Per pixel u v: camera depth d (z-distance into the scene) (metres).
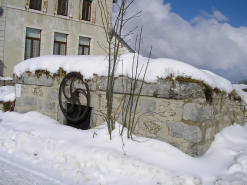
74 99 4.82
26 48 15.33
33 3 15.35
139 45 3.93
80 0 16.88
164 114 3.72
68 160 3.74
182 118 3.56
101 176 3.27
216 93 4.02
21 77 6.14
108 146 3.75
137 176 3.21
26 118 5.55
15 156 4.18
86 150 3.69
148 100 3.89
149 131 3.88
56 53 16.44
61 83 5.09
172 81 3.61
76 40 16.89
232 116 5.18
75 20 16.75
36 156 4.06
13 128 5.14
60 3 16.34
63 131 4.57
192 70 3.54
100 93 4.45
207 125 3.85
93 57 4.82
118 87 4.18
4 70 14.45
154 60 3.97
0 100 6.82
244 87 10.59
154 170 3.19
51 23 15.86
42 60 5.68
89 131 4.32
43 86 5.63
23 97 6.17
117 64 4.28
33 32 15.52
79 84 4.81
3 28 14.34
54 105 5.38
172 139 3.64
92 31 17.48
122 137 3.85
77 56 5.14
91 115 4.67
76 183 3.26
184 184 2.99
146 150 3.58
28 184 3.24
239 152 3.78
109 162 3.40
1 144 4.55
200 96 3.52
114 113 4.26
